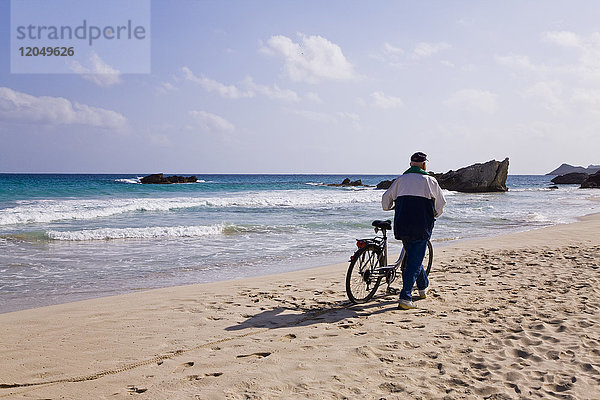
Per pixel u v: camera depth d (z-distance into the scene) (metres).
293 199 30.33
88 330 4.77
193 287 6.91
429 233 5.58
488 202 33.19
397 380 3.43
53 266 9.00
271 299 6.12
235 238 13.22
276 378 3.46
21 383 3.43
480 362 3.77
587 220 19.22
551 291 6.29
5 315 5.37
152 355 4.02
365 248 5.94
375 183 106.88
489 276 7.40
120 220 17.53
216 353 4.05
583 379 3.39
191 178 60.78
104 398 3.16
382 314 5.34
